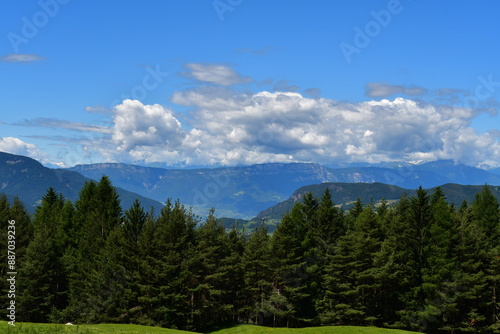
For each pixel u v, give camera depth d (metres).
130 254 65.94
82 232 74.94
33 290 66.56
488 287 64.25
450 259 63.41
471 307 63.72
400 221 73.31
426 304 62.94
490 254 64.88
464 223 68.31
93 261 68.94
